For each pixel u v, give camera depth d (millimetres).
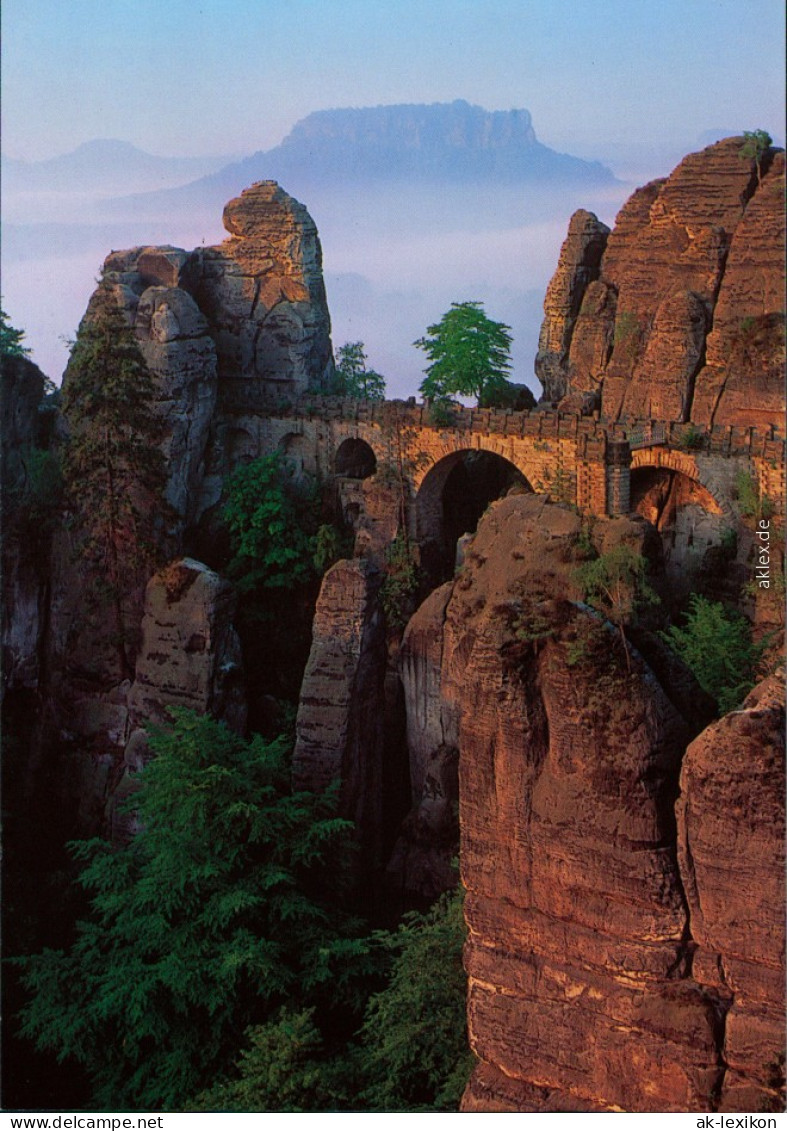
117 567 77312
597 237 91000
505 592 61000
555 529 61406
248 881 55094
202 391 83750
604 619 34969
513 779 35031
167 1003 51219
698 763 32500
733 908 32656
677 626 69938
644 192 89250
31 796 79875
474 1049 36312
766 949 32406
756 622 69812
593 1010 34438
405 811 71125
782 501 70688
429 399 82062
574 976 34688
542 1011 35125
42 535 82188
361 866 66250
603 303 88438
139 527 76812
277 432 86562
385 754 72438
